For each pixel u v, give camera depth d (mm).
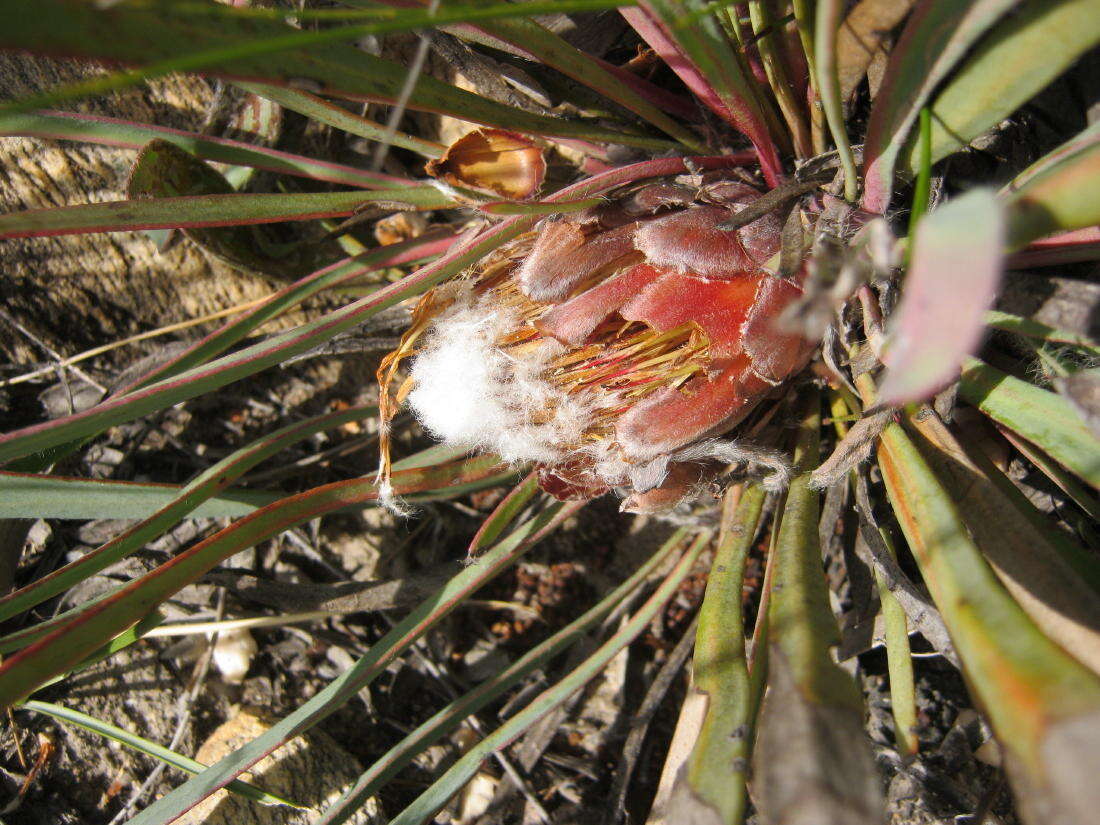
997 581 71
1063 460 89
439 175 99
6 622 127
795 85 109
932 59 77
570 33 127
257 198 96
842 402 116
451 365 105
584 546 148
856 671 123
